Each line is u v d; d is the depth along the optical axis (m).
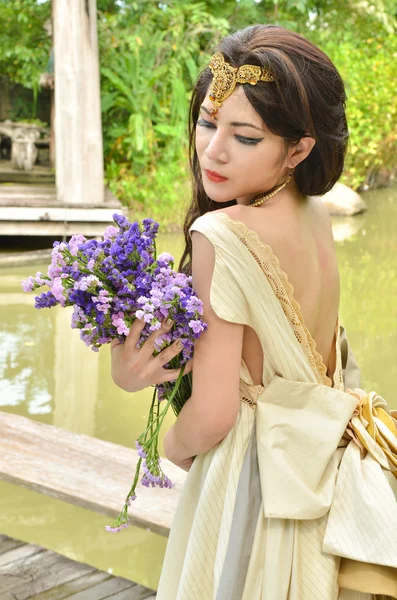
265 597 1.46
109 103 10.12
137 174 10.07
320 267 1.59
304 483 1.47
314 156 1.57
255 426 1.53
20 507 3.35
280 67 1.45
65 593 2.54
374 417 1.58
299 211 1.58
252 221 1.50
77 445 3.22
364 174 12.45
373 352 5.03
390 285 6.61
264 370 1.53
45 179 9.91
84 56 8.07
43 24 11.53
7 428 3.36
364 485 1.47
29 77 11.73
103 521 3.27
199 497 1.57
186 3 10.93
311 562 1.48
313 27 13.23
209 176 1.53
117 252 1.45
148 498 2.81
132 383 1.52
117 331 1.47
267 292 1.47
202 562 1.52
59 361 4.98
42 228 8.02
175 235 8.91
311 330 1.59
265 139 1.48
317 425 1.50
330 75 1.51
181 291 1.42
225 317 1.44
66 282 1.46
